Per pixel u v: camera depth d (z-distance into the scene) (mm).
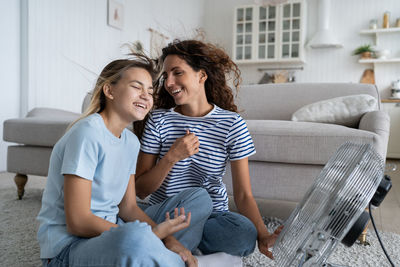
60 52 3850
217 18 6520
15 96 3467
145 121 1343
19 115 3520
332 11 5730
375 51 5363
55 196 970
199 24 6527
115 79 1005
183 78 1219
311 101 2449
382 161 803
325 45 5520
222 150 1267
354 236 862
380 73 5457
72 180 900
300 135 1663
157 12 5535
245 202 1252
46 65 3689
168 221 958
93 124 948
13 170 2275
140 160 1315
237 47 6020
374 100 2088
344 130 1646
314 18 5863
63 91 3936
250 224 1153
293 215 872
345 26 5676
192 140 1197
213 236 1182
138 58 1131
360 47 5426
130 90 994
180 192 1251
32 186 2672
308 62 5887
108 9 4527
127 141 1064
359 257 1401
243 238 1131
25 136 2209
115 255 820
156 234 931
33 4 3494
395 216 2098
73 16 4004
